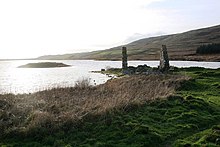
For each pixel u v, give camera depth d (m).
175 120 16.42
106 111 16.48
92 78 53.56
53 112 16.97
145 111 17.88
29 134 13.99
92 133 14.33
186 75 35.38
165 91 23.17
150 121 16.12
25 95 23.64
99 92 24.53
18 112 16.53
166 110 18.22
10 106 17.94
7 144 13.16
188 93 25.53
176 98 21.12
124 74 43.81
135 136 13.65
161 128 15.15
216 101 22.19
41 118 14.73
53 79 55.03
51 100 20.50
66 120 14.92
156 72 38.72
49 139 13.49
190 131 14.93
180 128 15.23
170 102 20.11
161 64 43.50
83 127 14.77
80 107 17.55
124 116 16.45
